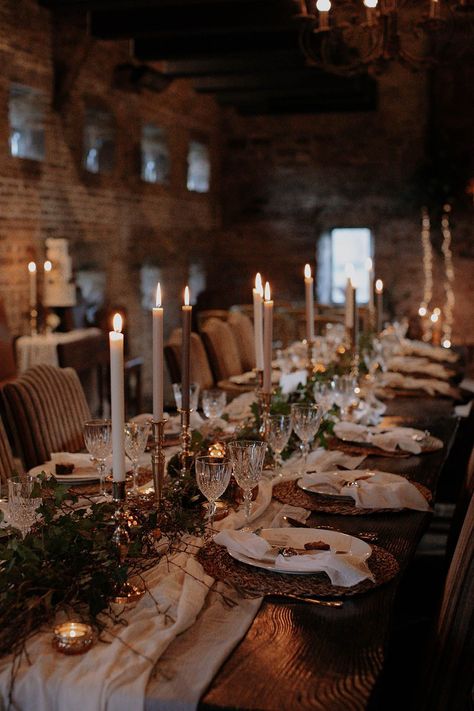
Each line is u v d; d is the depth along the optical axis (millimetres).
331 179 11062
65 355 5988
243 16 6902
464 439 4047
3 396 3189
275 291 11383
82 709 1352
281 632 1564
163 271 9703
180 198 10133
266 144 11242
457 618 1801
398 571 1849
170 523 1913
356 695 1349
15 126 7039
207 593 1704
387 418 3775
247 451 2047
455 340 10781
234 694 1349
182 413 2227
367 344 4602
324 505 2354
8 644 1466
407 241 10867
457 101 10555
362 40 4855
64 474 2576
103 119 8328
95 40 7094
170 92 9672
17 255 6668
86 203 7809
